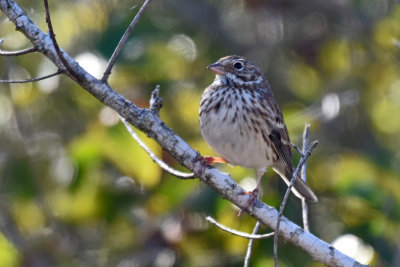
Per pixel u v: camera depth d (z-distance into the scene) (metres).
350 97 15.97
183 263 13.00
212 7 16.39
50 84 13.78
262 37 16.61
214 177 9.18
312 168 13.86
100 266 14.52
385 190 12.70
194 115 14.09
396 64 16.70
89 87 9.12
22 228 14.30
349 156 13.53
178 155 9.21
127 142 12.10
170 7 15.70
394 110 16.52
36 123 14.84
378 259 12.71
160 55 13.56
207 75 15.22
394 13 16.34
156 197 13.16
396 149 15.68
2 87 14.41
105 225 14.68
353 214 12.90
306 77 16.56
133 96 13.27
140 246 13.45
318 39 16.50
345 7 16.98
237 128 11.11
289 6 16.77
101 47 12.88
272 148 11.58
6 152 14.48
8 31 14.62
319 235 13.25
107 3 14.83
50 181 14.10
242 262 12.52
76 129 14.69
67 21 14.84
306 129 9.66
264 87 11.72
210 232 12.76
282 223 9.06
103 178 13.58
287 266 12.18
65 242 14.56
